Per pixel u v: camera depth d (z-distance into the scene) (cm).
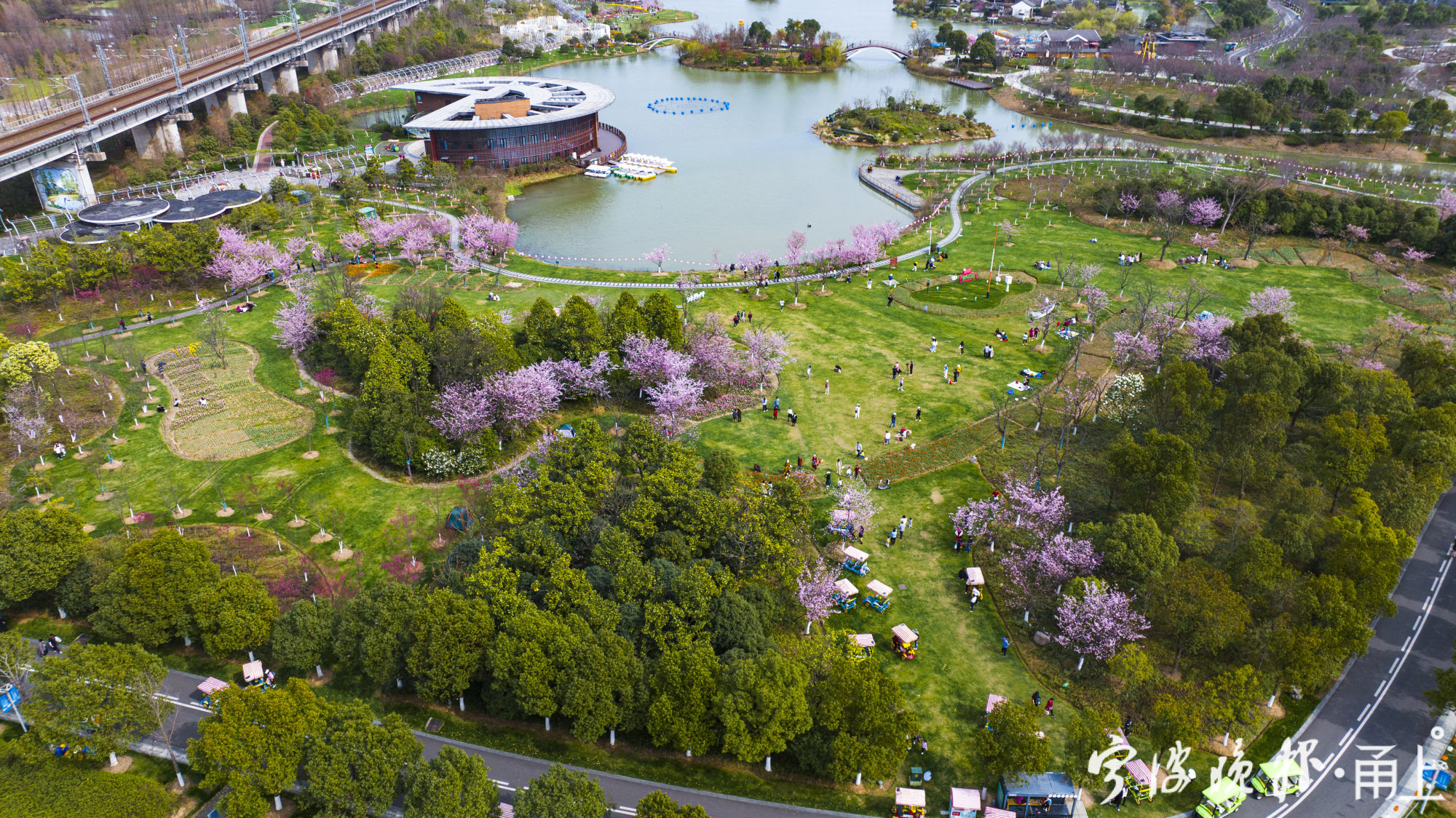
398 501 12106
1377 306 18175
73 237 19175
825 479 12738
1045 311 17962
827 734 8288
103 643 9538
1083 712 8756
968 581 10856
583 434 11631
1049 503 11056
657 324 14838
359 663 9550
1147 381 13738
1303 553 10244
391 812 7894
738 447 13462
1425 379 13438
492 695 8750
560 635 8525
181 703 9012
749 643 8850
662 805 7000
